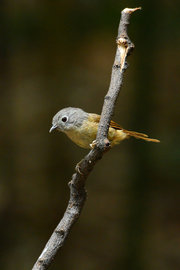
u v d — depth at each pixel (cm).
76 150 1561
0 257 1143
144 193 1027
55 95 1305
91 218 1434
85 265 1206
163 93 1702
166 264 1198
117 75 411
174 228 1339
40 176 1503
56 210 1155
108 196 1543
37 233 1191
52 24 1129
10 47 1215
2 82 1359
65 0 1102
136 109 1033
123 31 425
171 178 1310
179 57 1741
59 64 1261
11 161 1334
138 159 1023
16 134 1614
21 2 1119
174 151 1237
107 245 1291
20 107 1820
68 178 1170
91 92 1911
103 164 1730
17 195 1304
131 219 1031
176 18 1051
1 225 1182
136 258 1031
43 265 421
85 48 1783
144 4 999
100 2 1058
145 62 1017
